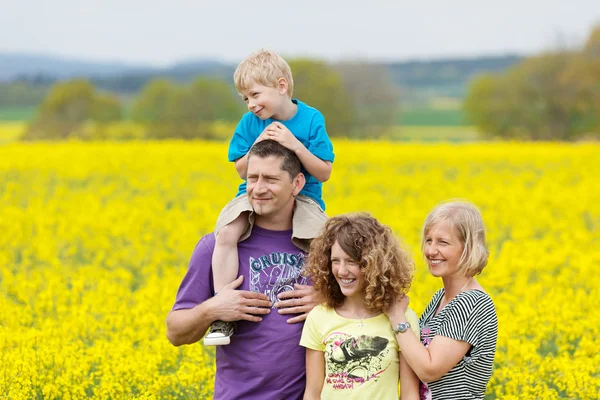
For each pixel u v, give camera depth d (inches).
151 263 414.6
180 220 542.9
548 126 2352.4
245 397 174.4
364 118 2497.5
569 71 2263.8
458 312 162.2
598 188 716.0
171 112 2272.4
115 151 1084.5
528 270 386.9
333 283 165.0
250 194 171.3
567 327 289.1
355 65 2541.8
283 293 173.9
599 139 2336.4
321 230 165.5
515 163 1016.2
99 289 341.4
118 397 237.3
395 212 546.3
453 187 728.3
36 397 241.1
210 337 168.1
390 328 163.5
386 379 161.6
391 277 159.2
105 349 265.7
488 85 2333.9
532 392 240.1
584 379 239.5
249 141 193.8
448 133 2506.2
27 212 575.5
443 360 158.9
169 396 242.1
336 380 162.6
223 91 2304.4
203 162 952.9
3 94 3656.5
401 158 1040.8
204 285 178.5
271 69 186.4
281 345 171.9
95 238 477.1
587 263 376.5
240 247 178.1
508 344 265.7
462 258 164.7
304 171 183.2
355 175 838.5
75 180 826.8
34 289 346.9
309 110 190.2
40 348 265.4
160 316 309.1
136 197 643.5
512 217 566.9
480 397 165.5
